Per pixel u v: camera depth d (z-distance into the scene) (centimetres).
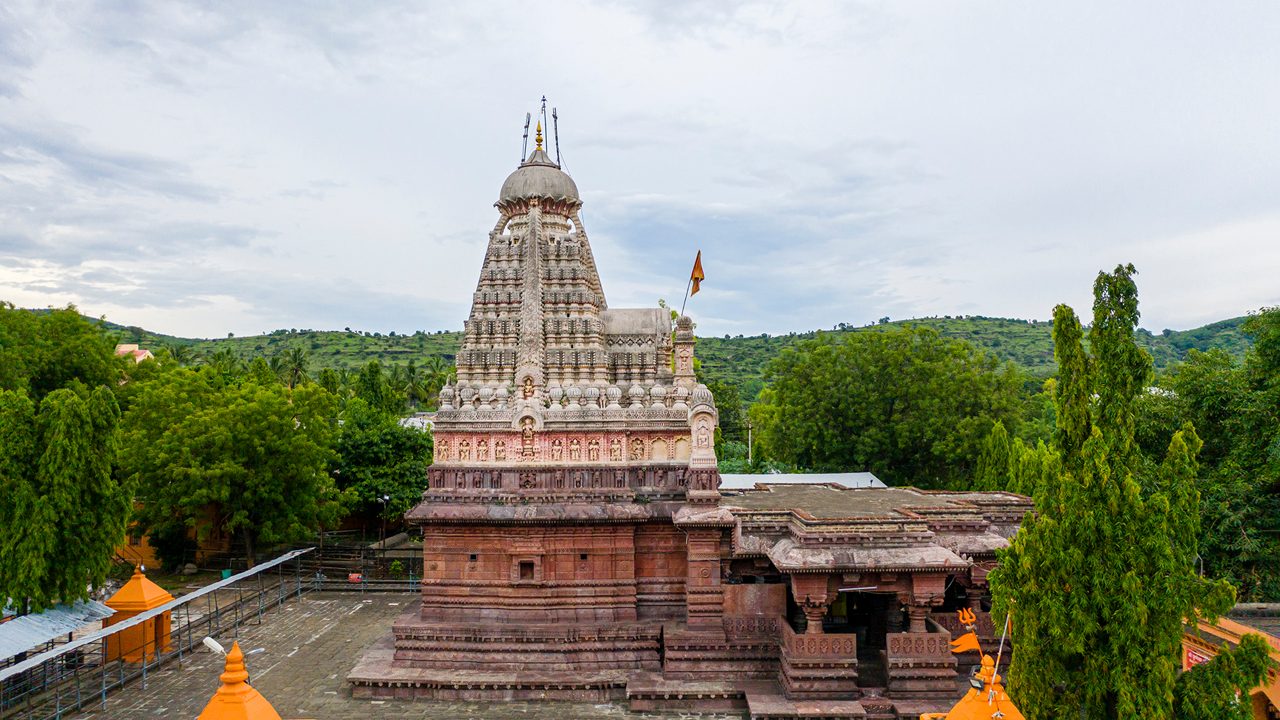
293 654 3491
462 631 3158
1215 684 1525
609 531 3303
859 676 2912
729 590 3070
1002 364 16350
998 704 1562
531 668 3097
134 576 3372
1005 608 1770
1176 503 1634
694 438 3167
